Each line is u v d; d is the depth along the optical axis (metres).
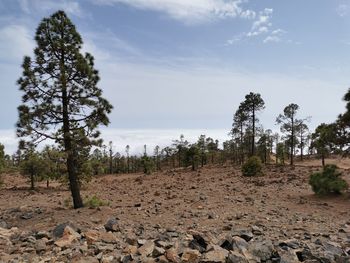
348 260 9.23
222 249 9.97
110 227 14.84
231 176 49.53
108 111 24.88
